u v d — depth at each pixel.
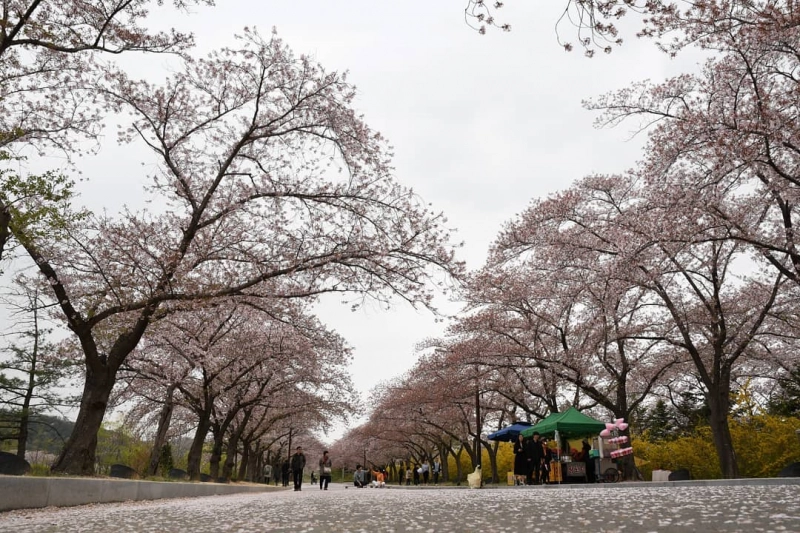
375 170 17.31
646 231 17.95
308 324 24.66
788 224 17.70
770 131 13.28
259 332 27.47
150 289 16.08
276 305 19.48
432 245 16.38
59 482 10.98
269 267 17.14
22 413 34.47
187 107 17.48
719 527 4.42
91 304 16.09
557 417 20.97
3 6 14.17
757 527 4.30
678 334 24.06
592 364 25.16
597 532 4.43
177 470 25.97
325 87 17.23
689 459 26.11
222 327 26.23
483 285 23.25
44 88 16.52
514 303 24.97
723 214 16.50
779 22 10.65
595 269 20.84
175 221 19.09
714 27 11.88
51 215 13.84
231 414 32.53
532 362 26.50
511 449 46.19
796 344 24.39
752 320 22.70
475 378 28.89
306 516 7.68
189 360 23.91
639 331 23.22
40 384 34.75
